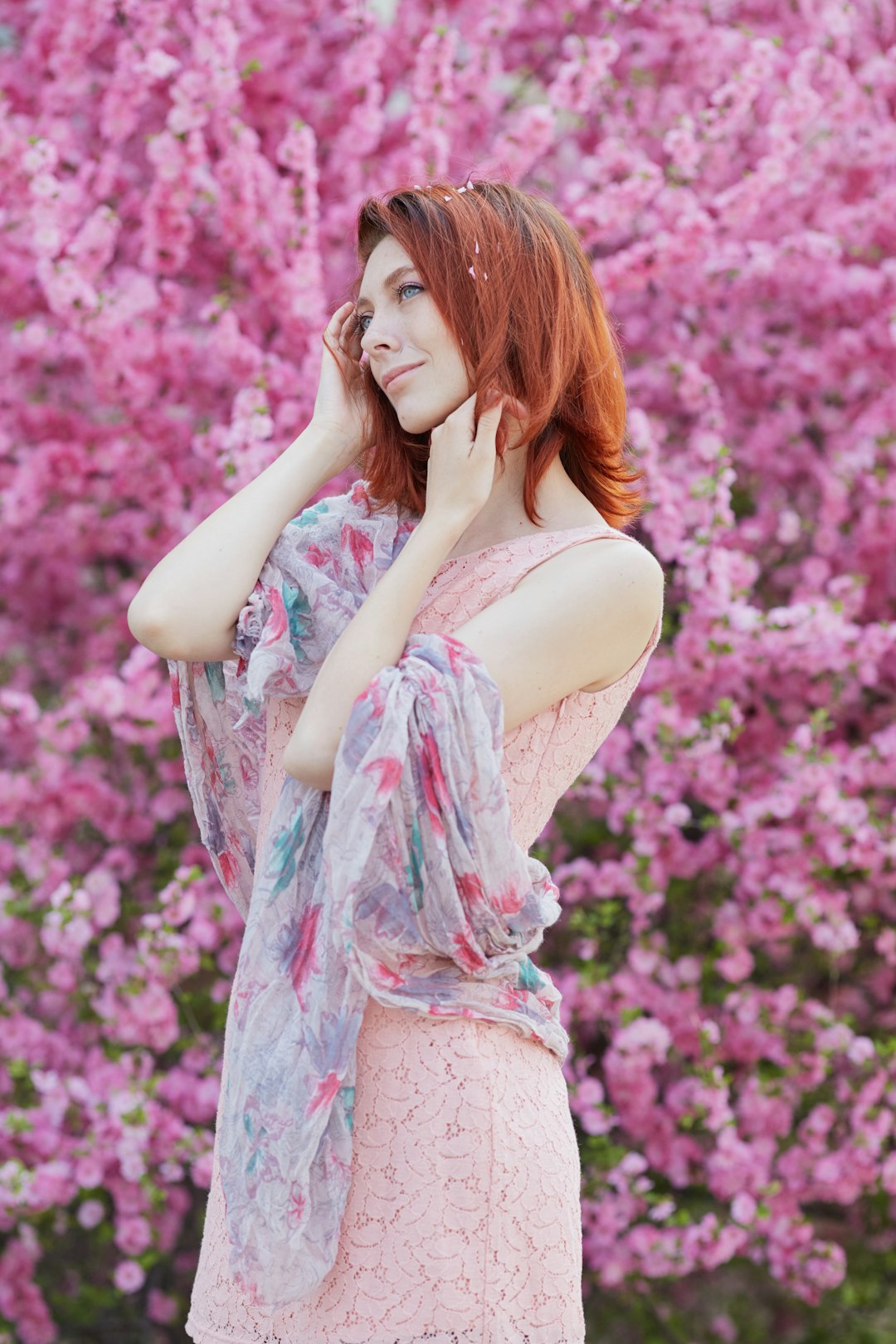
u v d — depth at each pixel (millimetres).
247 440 3615
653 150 4258
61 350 3986
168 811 4121
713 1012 3967
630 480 1818
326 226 4047
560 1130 1549
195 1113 3830
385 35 4180
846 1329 4336
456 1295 1428
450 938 1471
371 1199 1448
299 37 4176
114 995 3830
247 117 4121
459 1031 1489
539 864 1606
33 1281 4168
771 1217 3844
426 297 1619
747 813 3826
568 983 3836
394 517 1793
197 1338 1543
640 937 3867
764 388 4344
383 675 1453
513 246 1634
